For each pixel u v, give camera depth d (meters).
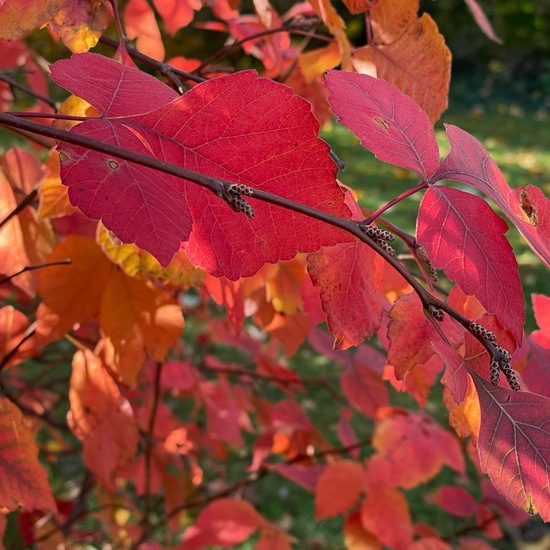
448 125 0.34
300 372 1.83
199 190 0.31
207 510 0.66
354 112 0.33
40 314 0.46
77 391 0.46
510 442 0.32
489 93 4.54
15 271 0.46
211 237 0.31
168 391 0.87
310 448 0.77
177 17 0.60
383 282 0.40
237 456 1.51
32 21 0.35
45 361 0.80
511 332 0.32
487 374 0.33
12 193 0.46
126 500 0.85
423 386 0.43
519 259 2.29
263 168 0.30
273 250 0.31
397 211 2.57
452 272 0.32
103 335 0.45
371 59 0.42
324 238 0.31
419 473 0.65
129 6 0.53
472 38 4.32
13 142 1.75
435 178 0.33
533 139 3.82
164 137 0.30
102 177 0.28
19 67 0.65
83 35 0.35
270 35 0.53
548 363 0.42
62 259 0.45
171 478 0.75
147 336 0.45
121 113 0.30
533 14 4.46
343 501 0.65
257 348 0.80
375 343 1.49
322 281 0.35
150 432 0.65
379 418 0.71
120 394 0.47
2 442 0.38
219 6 0.63
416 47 0.42
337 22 0.41
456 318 0.32
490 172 0.34
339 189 0.31
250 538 1.35
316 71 0.52
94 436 0.46
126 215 0.28
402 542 0.65
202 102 0.30
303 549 1.32
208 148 0.30
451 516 1.43
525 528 1.43
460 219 0.32
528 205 0.35
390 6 0.42
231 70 0.50
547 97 4.52
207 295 0.58
